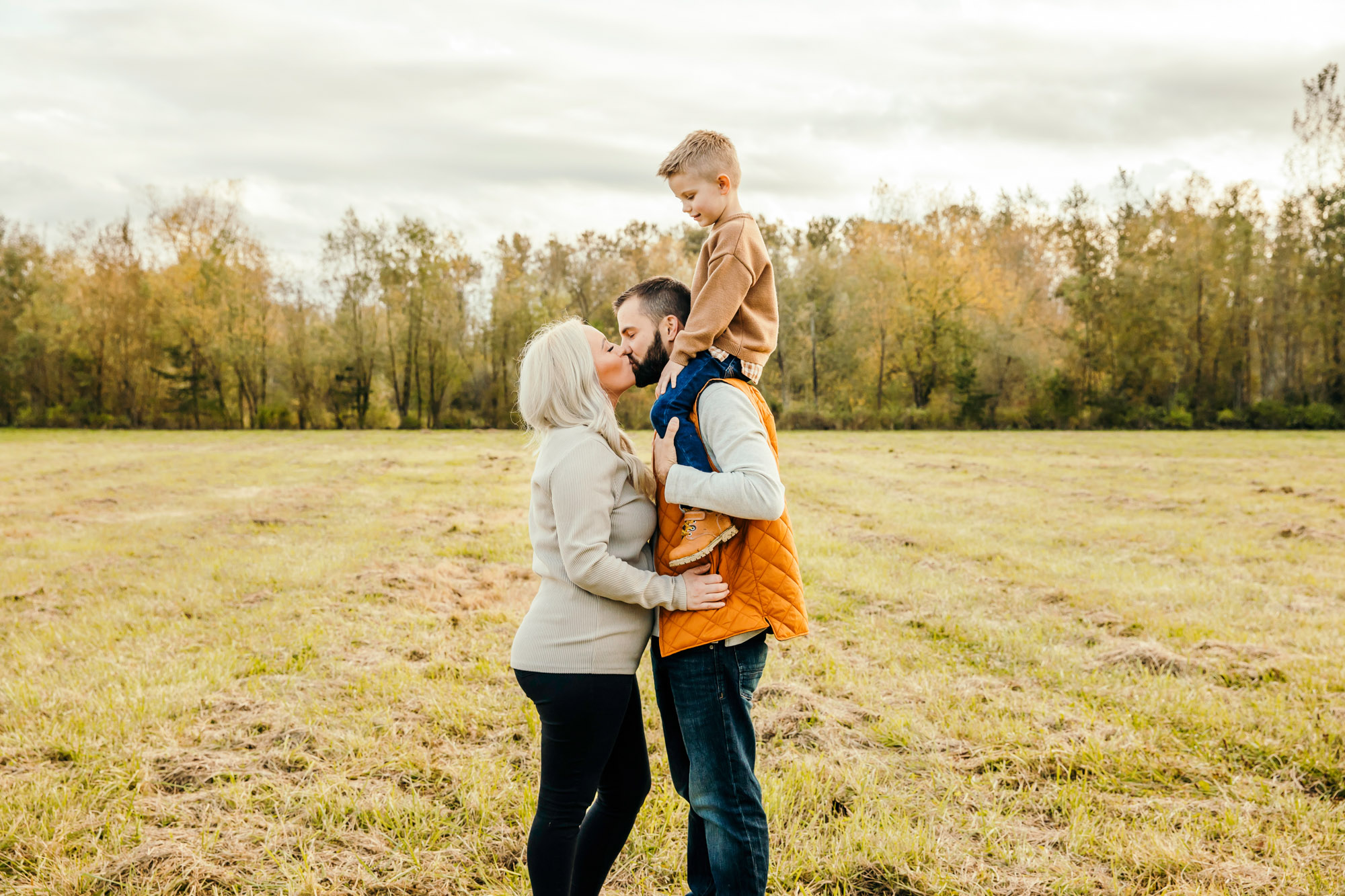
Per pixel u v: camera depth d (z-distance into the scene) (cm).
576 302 4784
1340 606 636
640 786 229
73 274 4475
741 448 197
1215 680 462
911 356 4397
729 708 205
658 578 200
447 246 4534
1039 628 567
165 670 464
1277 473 1714
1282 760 352
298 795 315
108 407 4391
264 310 4369
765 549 205
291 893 251
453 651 509
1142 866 268
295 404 4469
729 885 204
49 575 753
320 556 833
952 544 902
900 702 426
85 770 335
